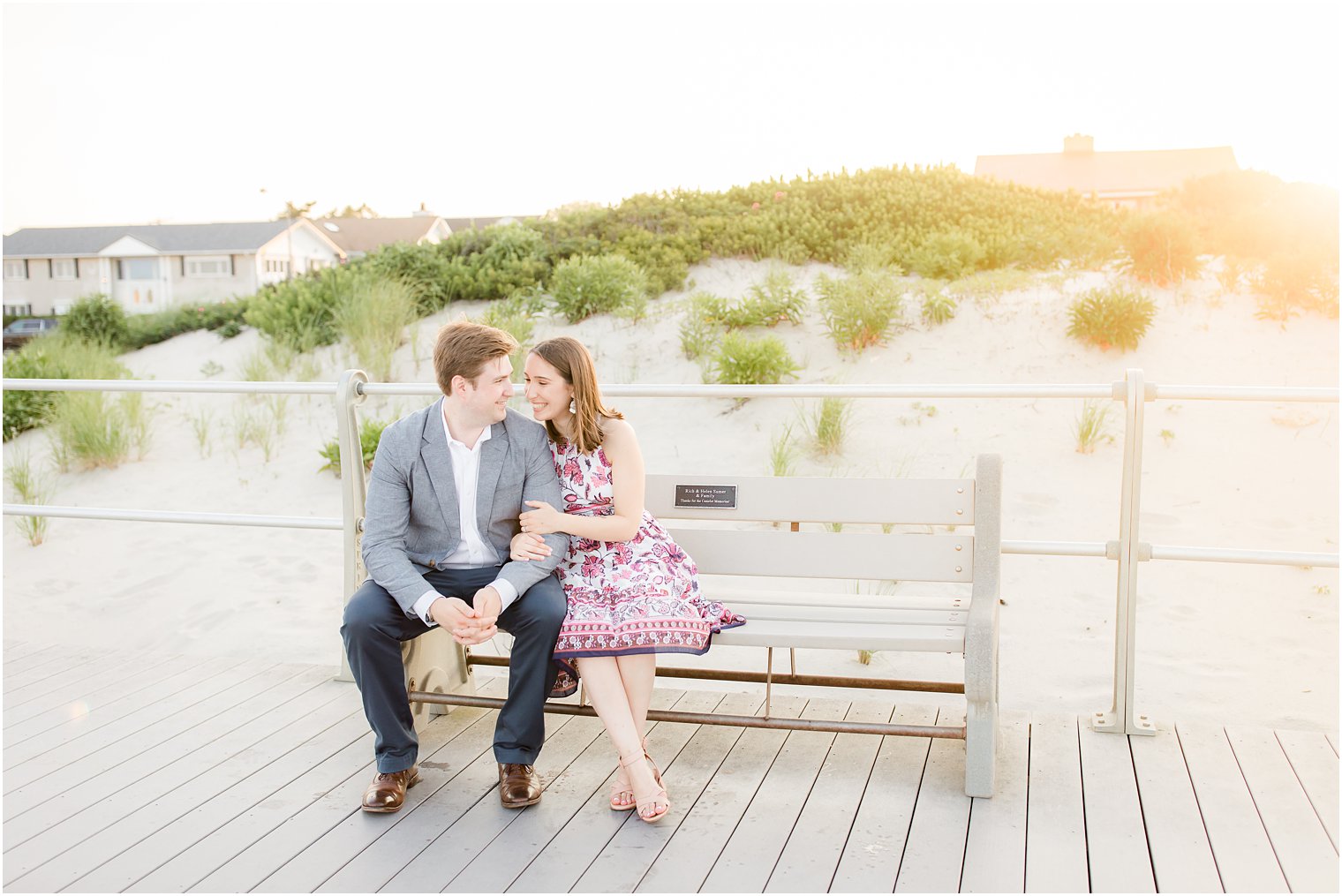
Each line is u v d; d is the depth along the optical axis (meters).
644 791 2.66
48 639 5.57
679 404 8.70
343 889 2.35
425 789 2.88
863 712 3.42
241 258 44.56
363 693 2.76
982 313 9.30
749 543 3.12
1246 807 2.72
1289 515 6.45
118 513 3.95
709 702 3.52
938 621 2.89
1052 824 2.63
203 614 5.83
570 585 2.85
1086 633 5.09
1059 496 6.85
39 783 2.93
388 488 2.85
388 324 10.26
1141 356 8.50
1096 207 13.63
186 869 2.45
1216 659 4.77
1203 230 11.70
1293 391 2.99
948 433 7.77
